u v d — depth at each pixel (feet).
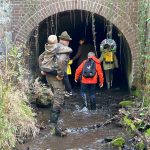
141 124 30.58
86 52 47.75
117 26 40.88
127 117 33.09
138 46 40.73
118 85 51.70
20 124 27.71
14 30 40.55
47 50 31.24
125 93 46.65
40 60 32.09
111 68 47.21
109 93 47.03
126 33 40.93
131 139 28.86
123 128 32.04
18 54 34.37
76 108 39.93
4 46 36.68
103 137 30.35
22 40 40.65
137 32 40.60
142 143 26.94
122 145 27.86
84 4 40.63
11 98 27.30
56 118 32.24
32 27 40.68
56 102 32.04
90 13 43.93
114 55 46.96
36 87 39.27
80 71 39.06
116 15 40.75
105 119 35.63
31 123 28.99
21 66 34.14
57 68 31.09
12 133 26.12
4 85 26.94
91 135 30.99
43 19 40.70
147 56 37.70
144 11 39.19
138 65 40.93
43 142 29.07
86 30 55.83
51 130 31.45
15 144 26.58
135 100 39.17
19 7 40.50
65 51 31.14
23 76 36.42
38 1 40.47
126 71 50.80
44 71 31.55
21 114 28.07
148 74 37.70
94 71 38.37
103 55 46.83
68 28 53.62
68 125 33.76
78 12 45.37
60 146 28.48
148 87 37.29
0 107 25.07
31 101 38.29
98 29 55.26
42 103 38.58
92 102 38.81
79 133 31.58
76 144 28.94
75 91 49.34
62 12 42.11
